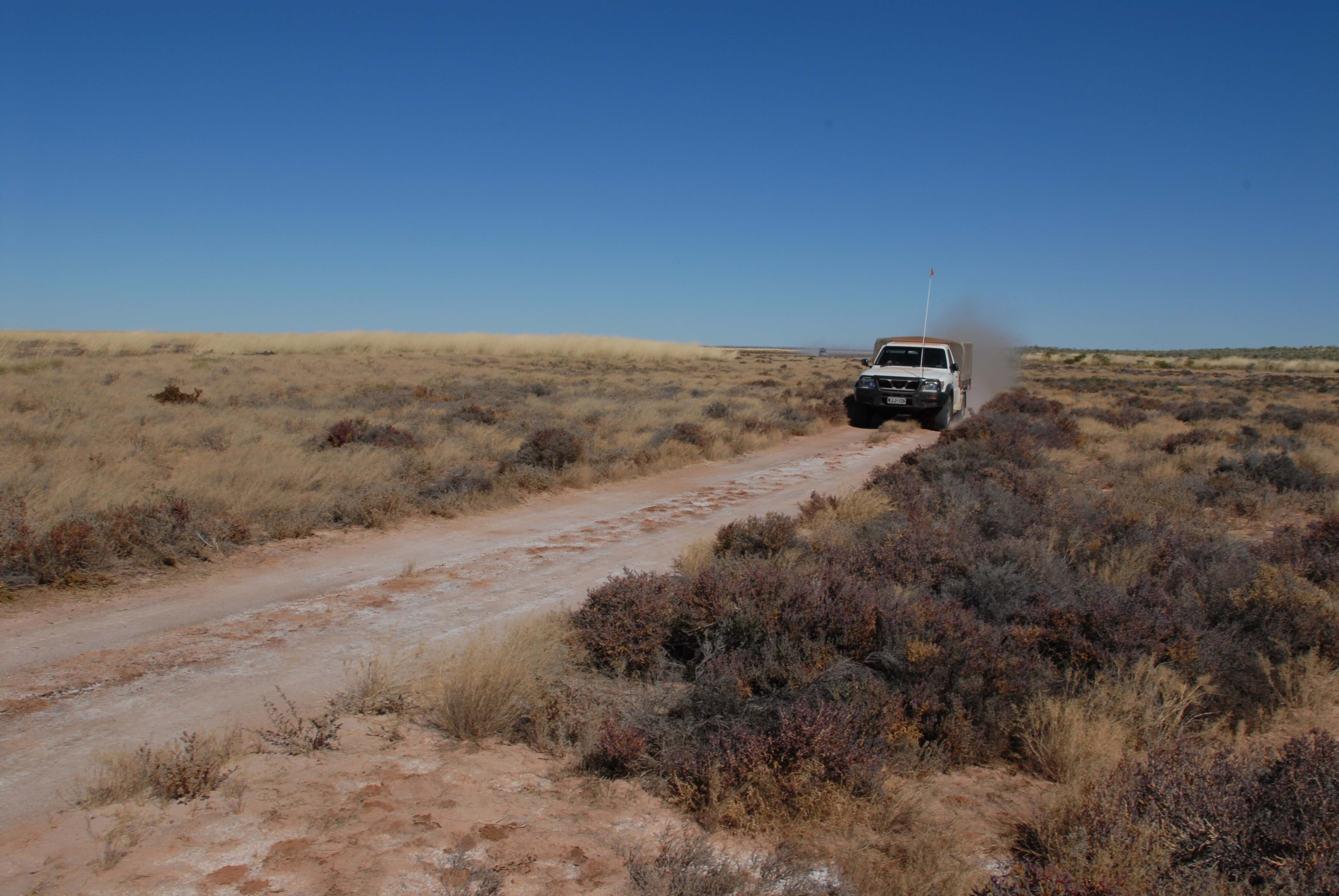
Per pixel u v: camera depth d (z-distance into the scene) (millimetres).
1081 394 36969
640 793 3854
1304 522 10602
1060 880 2826
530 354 54969
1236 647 5348
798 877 3119
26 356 31672
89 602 6531
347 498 10016
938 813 3736
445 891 2912
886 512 9602
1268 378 55375
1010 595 6207
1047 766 4234
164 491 9039
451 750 4188
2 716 4496
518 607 6828
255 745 4148
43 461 10633
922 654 4707
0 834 3258
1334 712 4977
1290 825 3162
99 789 3611
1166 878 2971
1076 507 9719
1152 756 3795
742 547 8078
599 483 13086
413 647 5809
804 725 3900
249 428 14688
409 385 28562
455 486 11164
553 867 3135
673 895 2955
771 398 28719
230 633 6020
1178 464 14523
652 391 29781
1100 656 5211
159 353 41000
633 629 5441
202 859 3045
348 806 3512
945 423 21172
